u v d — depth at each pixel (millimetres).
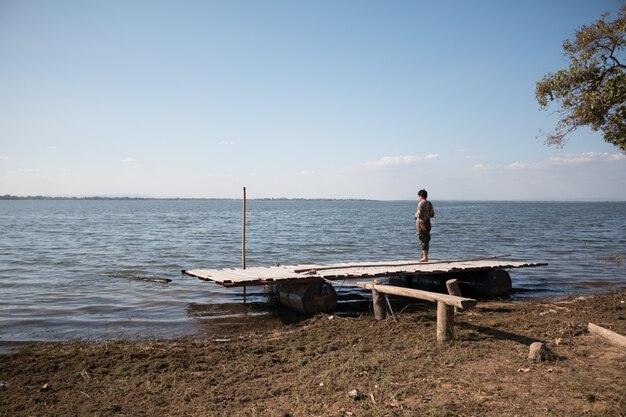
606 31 11953
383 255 25797
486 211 130375
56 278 17625
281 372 7285
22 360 8039
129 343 9242
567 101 12570
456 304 7852
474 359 7297
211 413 5781
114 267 20969
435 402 5684
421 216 15242
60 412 5941
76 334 10078
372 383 6445
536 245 31266
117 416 5781
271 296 13391
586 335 8688
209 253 27062
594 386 5961
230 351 8484
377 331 9656
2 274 18703
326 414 5562
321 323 10773
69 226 55844
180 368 7520
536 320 10094
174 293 14719
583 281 16969
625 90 11242
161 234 42750
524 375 6488
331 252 27562
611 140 12062
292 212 123438
